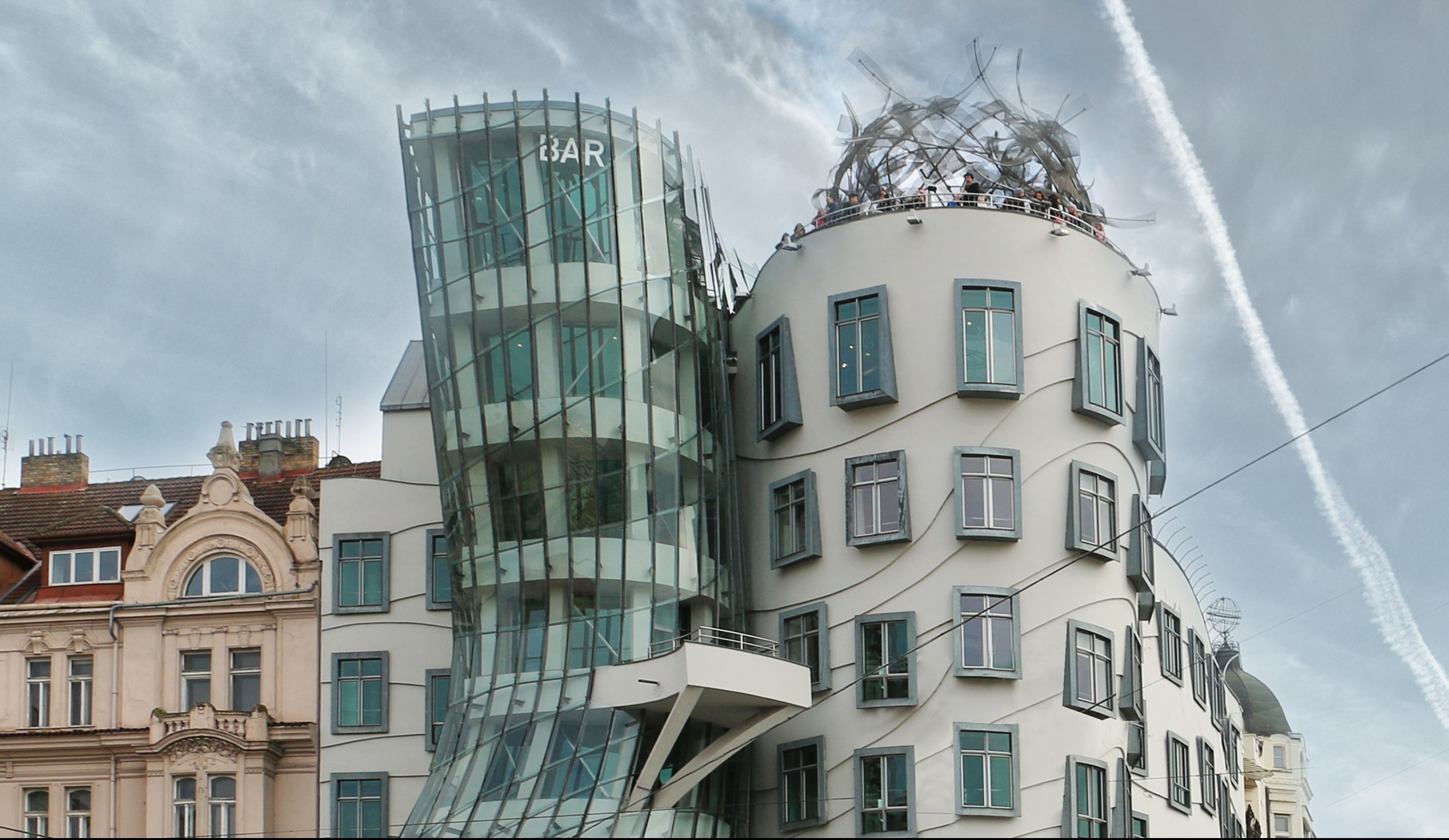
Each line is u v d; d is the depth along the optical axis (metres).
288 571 55.19
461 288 50.69
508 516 49.69
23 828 53.56
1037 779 47.78
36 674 55.41
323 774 53.06
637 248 50.75
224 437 58.28
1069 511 49.84
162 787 53.00
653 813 46.34
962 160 52.69
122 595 56.25
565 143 50.84
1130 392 52.56
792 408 51.44
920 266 50.91
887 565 49.56
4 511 61.81
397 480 55.66
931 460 49.75
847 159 53.75
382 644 54.12
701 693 45.97
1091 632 49.53
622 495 49.44
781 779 49.72
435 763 48.41
